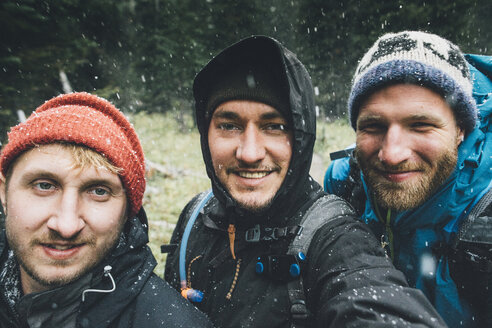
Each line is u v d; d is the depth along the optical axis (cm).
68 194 36
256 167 47
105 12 337
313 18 575
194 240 55
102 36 358
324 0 564
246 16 540
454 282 47
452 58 47
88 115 38
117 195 39
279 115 48
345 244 41
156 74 480
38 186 36
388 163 45
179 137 433
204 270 51
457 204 47
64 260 36
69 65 211
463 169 47
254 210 48
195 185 241
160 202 204
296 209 49
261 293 44
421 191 46
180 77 491
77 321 37
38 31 182
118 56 400
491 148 48
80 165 36
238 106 47
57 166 35
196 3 516
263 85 47
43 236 36
